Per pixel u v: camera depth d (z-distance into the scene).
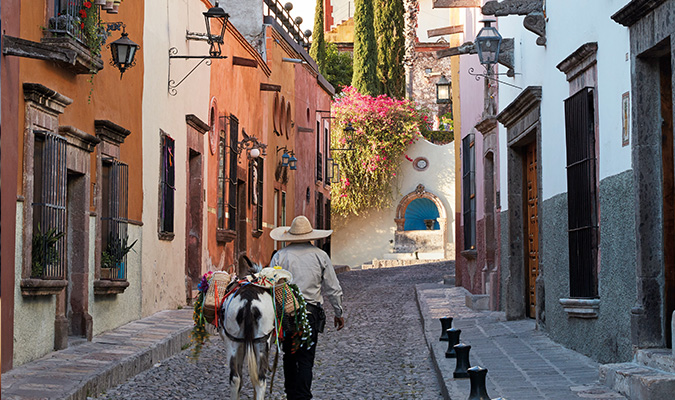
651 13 8.03
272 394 9.23
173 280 16.66
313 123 35.00
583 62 10.28
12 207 9.14
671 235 8.29
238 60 21.83
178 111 16.91
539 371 9.22
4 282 8.88
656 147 8.37
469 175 20.88
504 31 15.73
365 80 45.88
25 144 9.56
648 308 8.22
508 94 15.45
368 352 12.38
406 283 27.17
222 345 13.28
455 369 9.16
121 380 9.58
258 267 8.11
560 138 11.53
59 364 9.48
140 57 14.38
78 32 10.51
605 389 7.93
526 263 14.97
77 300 11.46
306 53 33.25
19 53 8.99
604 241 9.56
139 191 14.28
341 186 41.41
